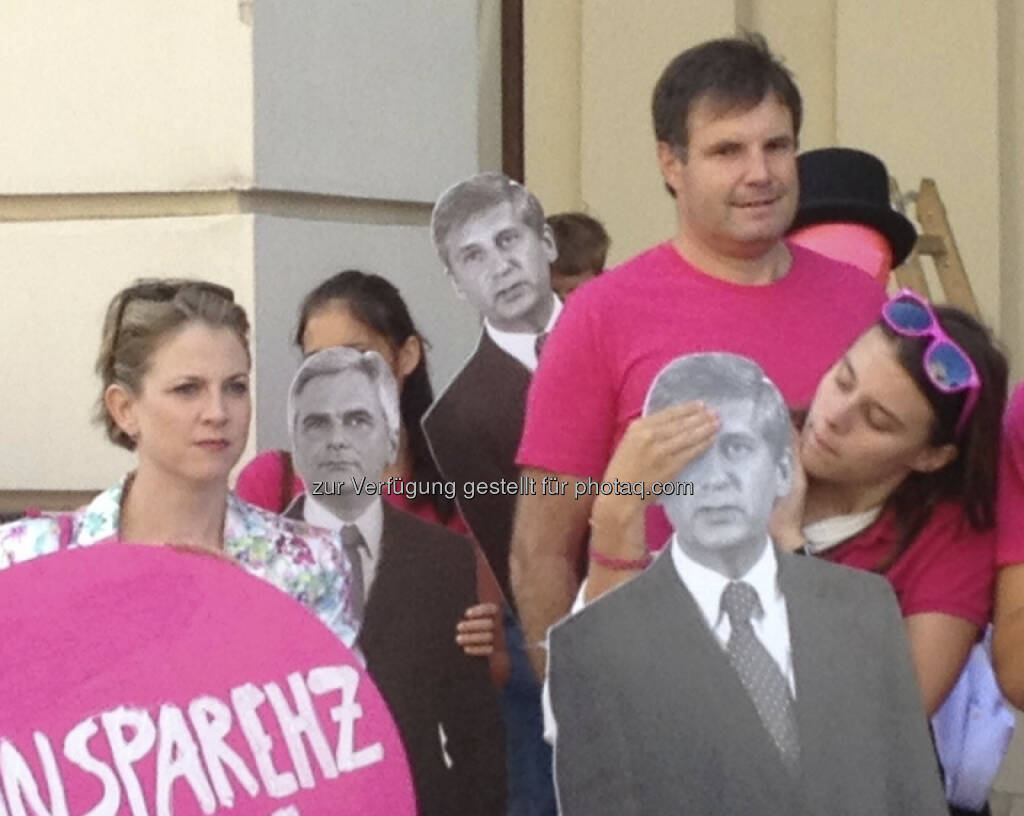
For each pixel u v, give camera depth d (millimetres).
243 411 3092
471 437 3398
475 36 4867
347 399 3211
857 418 3012
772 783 2781
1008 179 6363
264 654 2494
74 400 4512
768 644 2807
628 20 6527
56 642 2416
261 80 4328
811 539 3102
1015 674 3129
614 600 2811
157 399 3027
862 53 6457
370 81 4578
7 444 4578
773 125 3197
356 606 3199
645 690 2801
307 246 4445
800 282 3264
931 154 6379
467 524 3400
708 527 2814
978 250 6332
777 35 6578
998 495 3109
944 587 3109
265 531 3121
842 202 3926
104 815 2383
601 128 6562
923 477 3080
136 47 4422
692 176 3221
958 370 2984
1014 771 6195
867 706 2801
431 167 4742
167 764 2420
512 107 5383
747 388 2828
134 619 2451
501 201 3393
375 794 2527
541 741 3527
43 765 2371
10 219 4590
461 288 3408
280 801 2467
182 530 3062
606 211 6562
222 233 4363
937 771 2812
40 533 3066
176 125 4398
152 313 3047
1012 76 6348
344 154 4523
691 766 2793
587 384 3242
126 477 3164
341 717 2520
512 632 3449
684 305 3229
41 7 4500
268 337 4359
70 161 4492
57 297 4516
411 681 3219
